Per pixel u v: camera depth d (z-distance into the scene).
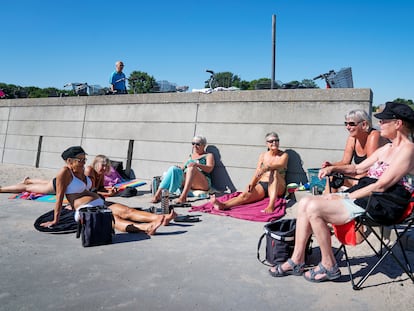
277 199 5.73
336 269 2.74
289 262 2.86
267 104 7.02
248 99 7.20
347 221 2.66
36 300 2.29
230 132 7.36
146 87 10.48
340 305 2.34
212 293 2.49
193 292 2.50
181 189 6.64
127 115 8.84
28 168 10.19
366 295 2.49
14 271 2.79
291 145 6.71
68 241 3.66
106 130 9.16
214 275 2.83
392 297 2.46
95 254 3.27
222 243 3.74
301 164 6.59
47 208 5.28
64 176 4.01
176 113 8.09
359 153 4.41
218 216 5.09
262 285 2.65
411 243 3.43
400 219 2.64
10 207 5.27
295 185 6.19
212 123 7.59
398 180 2.55
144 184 7.88
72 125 9.86
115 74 10.12
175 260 3.16
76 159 4.10
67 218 4.24
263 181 5.87
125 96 8.91
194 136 7.68
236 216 5.02
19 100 11.20
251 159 7.10
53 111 10.34
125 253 3.32
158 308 2.24
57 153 10.10
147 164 8.39
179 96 8.07
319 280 2.72
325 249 2.74
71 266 2.94
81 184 4.16
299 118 6.68
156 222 3.99
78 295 2.39
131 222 4.21
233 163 7.27
